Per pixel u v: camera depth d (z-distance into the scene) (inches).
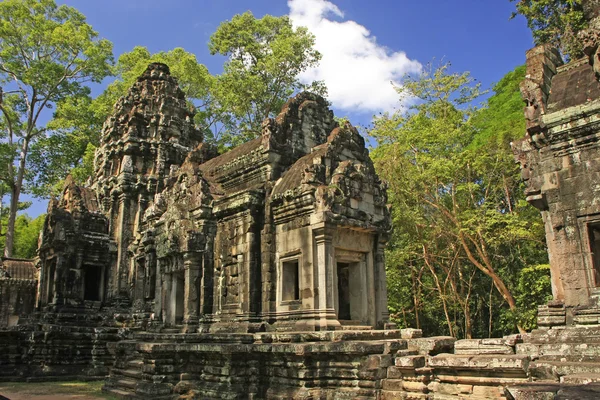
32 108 1649.9
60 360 984.9
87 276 1162.0
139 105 1284.4
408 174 1175.6
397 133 1312.7
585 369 372.2
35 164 1696.6
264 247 694.5
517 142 546.0
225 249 740.7
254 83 1572.3
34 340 980.6
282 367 566.9
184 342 677.3
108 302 1122.0
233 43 1643.7
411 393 468.1
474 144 1336.1
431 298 1286.9
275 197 692.1
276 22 1680.6
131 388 685.9
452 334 1127.0
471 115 1398.9
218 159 938.1
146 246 985.5
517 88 1566.2
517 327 1056.8
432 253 1217.4
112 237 1173.1
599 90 489.4
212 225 780.6
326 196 637.9
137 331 942.4
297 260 664.4
